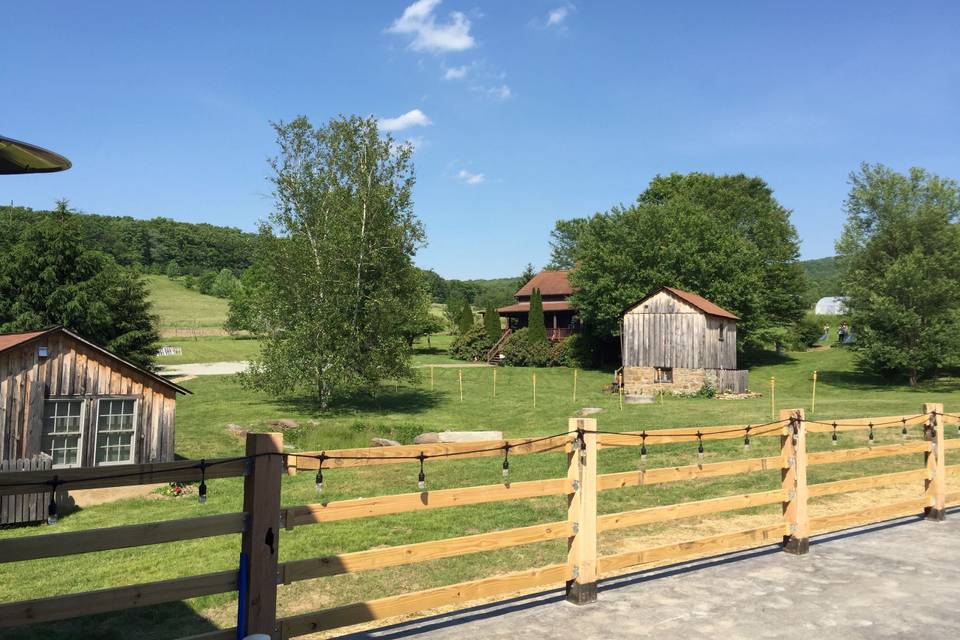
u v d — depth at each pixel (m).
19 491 3.39
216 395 35.38
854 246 40.62
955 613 5.34
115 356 16.06
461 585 4.98
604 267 48.56
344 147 31.38
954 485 12.16
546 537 5.45
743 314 47.53
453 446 5.05
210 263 177.38
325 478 15.30
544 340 56.19
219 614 7.17
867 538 7.78
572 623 5.10
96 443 15.99
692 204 50.84
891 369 39.31
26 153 3.77
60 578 8.73
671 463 15.12
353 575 8.09
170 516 12.86
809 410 23.70
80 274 36.56
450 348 64.44
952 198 39.25
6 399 14.65
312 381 29.31
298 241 29.64
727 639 4.79
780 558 6.94
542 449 5.49
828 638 4.83
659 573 6.44
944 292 36.00
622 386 38.41
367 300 29.78
